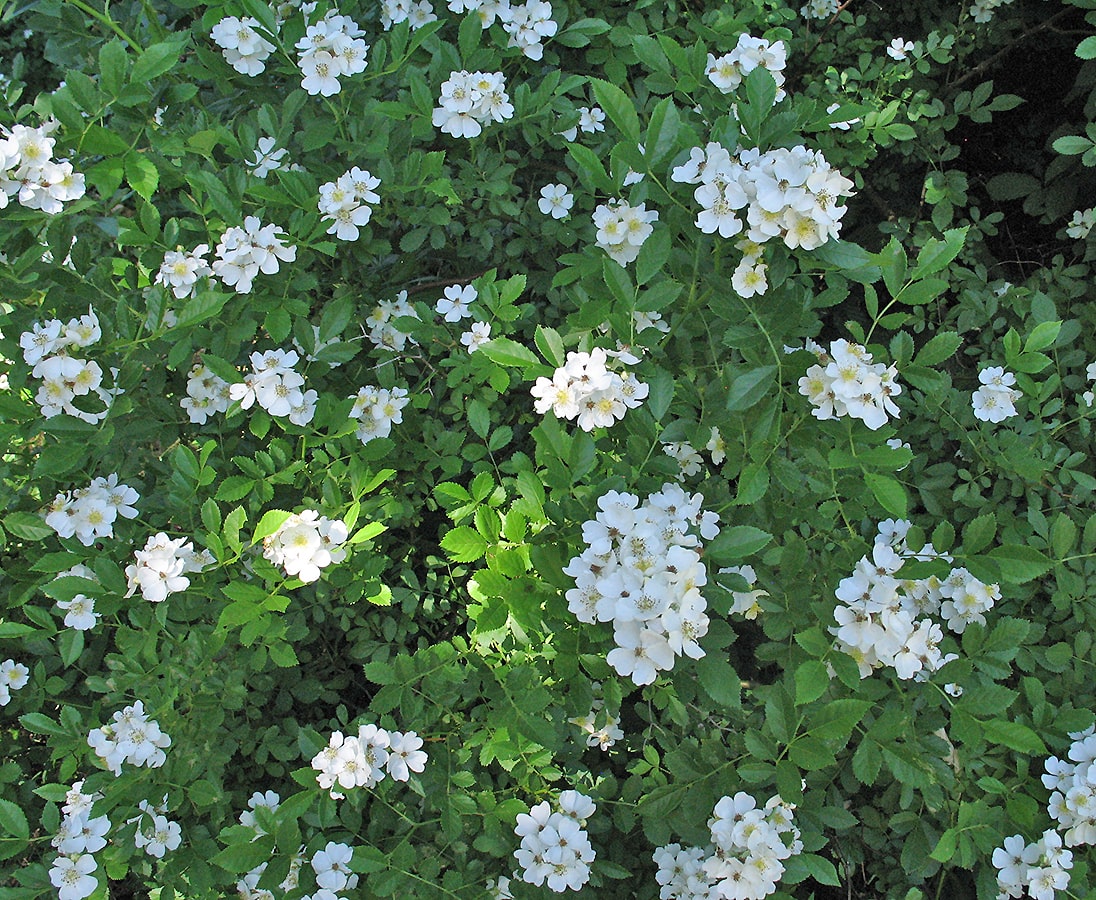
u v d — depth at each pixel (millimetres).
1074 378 937
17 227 750
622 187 802
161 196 913
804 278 740
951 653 735
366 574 787
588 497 660
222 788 795
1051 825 728
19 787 872
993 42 1199
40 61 1812
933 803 695
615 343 711
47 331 743
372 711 780
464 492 746
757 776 635
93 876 751
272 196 790
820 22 1208
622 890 808
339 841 744
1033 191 1241
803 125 713
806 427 674
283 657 745
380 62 869
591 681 749
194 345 813
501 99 855
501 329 853
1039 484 860
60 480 783
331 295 934
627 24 967
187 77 937
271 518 705
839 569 717
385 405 862
